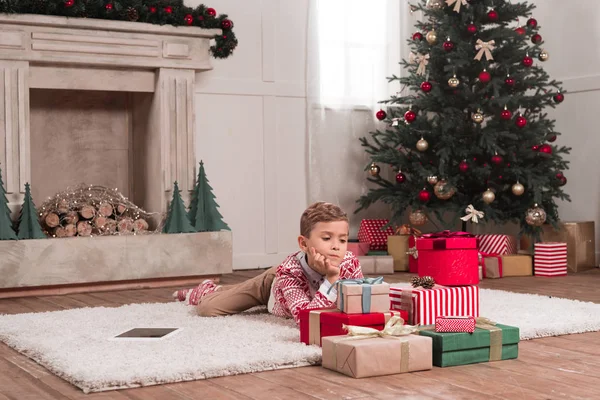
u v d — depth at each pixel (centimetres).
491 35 541
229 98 588
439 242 292
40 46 473
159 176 516
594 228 573
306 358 241
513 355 248
